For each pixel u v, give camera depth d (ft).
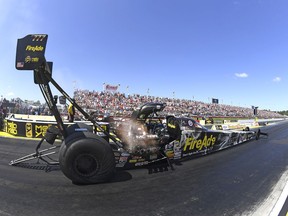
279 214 11.62
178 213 11.51
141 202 12.67
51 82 15.67
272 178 17.51
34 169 18.17
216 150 27.07
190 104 159.43
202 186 15.38
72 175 14.57
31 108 75.10
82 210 11.55
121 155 17.95
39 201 12.45
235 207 12.35
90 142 14.71
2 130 41.63
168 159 19.79
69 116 43.09
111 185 15.08
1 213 11.01
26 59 14.47
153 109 19.03
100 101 114.52
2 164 19.40
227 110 192.24
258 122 95.50
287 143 35.70
